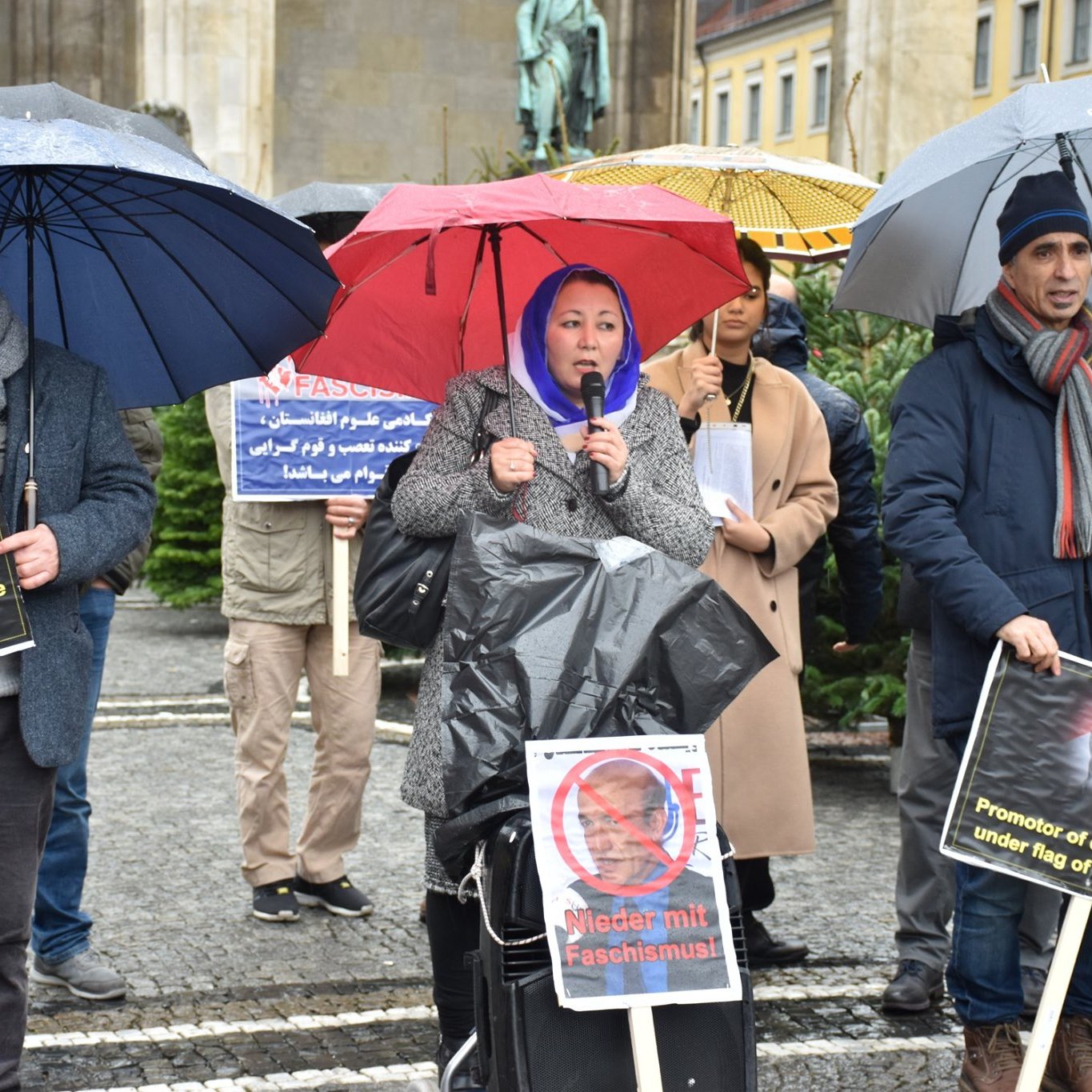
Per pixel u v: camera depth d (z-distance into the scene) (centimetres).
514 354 412
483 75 2470
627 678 363
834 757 1012
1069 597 448
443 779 360
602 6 2536
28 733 404
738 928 358
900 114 2116
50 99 419
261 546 638
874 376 948
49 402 419
